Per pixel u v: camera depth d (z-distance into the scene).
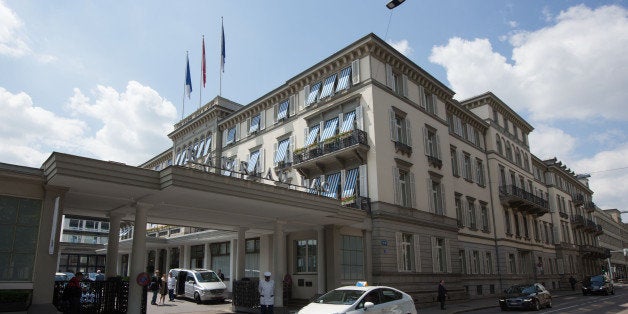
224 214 19.88
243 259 22.62
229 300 26.92
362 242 25.44
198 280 25.41
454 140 36.03
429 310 23.69
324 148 27.66
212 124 41.19
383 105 27.05
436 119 32.56
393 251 25.17
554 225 53.97
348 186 26.48
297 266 26.55
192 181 14.87
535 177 52.03
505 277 37.50
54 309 13.24
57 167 12.81
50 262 13.55
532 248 44.75
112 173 13.87
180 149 46.38
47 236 13.73
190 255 37.84
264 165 33.75
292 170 30.83
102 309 17.05
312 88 30.88
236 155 37.56
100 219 23.39
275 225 20.92
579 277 56.91
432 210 29.42
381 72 27.81
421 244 27.55
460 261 33.31
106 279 17.80
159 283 26.86
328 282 22.84
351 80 28.09
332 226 23.36
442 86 33.53
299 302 25.19
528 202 42.56
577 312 21.91
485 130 42.00
